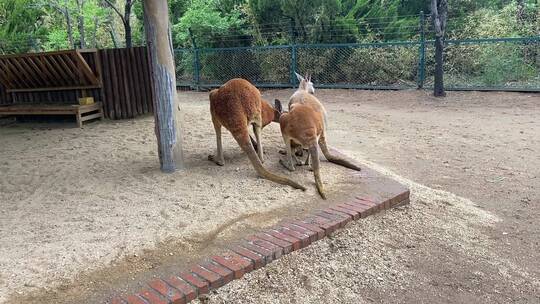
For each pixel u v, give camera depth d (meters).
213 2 19.16
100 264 3.55
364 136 9.12
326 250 3.96
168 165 5.89
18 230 4.29
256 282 3.48
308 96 6.08
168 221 4.31
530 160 7.02
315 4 16.45
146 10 5.52
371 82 16.22
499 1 17.83
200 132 8.52
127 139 8.41
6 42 20.39
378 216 4.59
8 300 3.11
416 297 3.46
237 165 6.07
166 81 5.70
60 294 3.18
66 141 8.50
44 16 22.91
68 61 10.21
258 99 5.88
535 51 14.30
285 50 17.17
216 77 18.81
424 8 19.12
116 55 10.39
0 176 6.33
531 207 5.18
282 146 7.01
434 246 4.19
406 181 5.91
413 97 13.71
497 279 3.70
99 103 10.49
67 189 5.52
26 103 11.20
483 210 5.12
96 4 23.08
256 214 4.43
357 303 3.38
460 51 15.09
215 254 3.67
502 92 13.31
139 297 3.11
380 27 17.09
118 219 4.43
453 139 8.62
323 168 5.84
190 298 3.18
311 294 3.45
